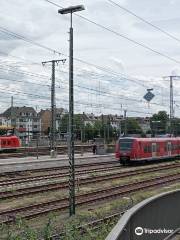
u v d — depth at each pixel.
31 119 175.88
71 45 19.05
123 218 9.41
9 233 13.22
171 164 53.62
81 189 28.55
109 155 63.78
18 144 70.50
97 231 14.92
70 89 19.02
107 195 25.50
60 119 144.88
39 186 29.17
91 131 143.38
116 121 153.88
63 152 68.19
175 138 61.78
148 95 56.50
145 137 55.75
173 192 14.08
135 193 27.77
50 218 16.00
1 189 27.50
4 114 176.25
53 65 56.69
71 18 18.94
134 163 53.97
